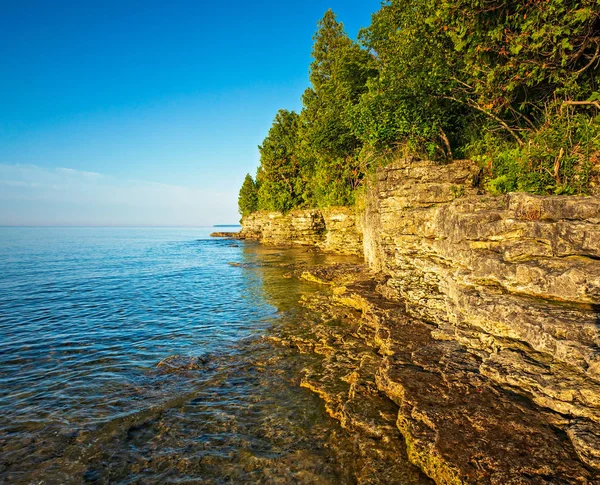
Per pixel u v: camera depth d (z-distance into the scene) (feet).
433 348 28.60
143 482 20.15
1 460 21.98
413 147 51.52
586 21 24.30
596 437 15.48
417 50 47.98
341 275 76.79
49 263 140.26
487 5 28.58
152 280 96.32
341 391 28.86
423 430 19.63
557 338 17.47
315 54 130.72
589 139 25.44
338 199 128.06
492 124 39.24
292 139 201.26
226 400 29.09
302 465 21.02
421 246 41.78
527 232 21.86
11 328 50.90
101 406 28.45
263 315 55.88
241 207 336.29
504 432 17.79
